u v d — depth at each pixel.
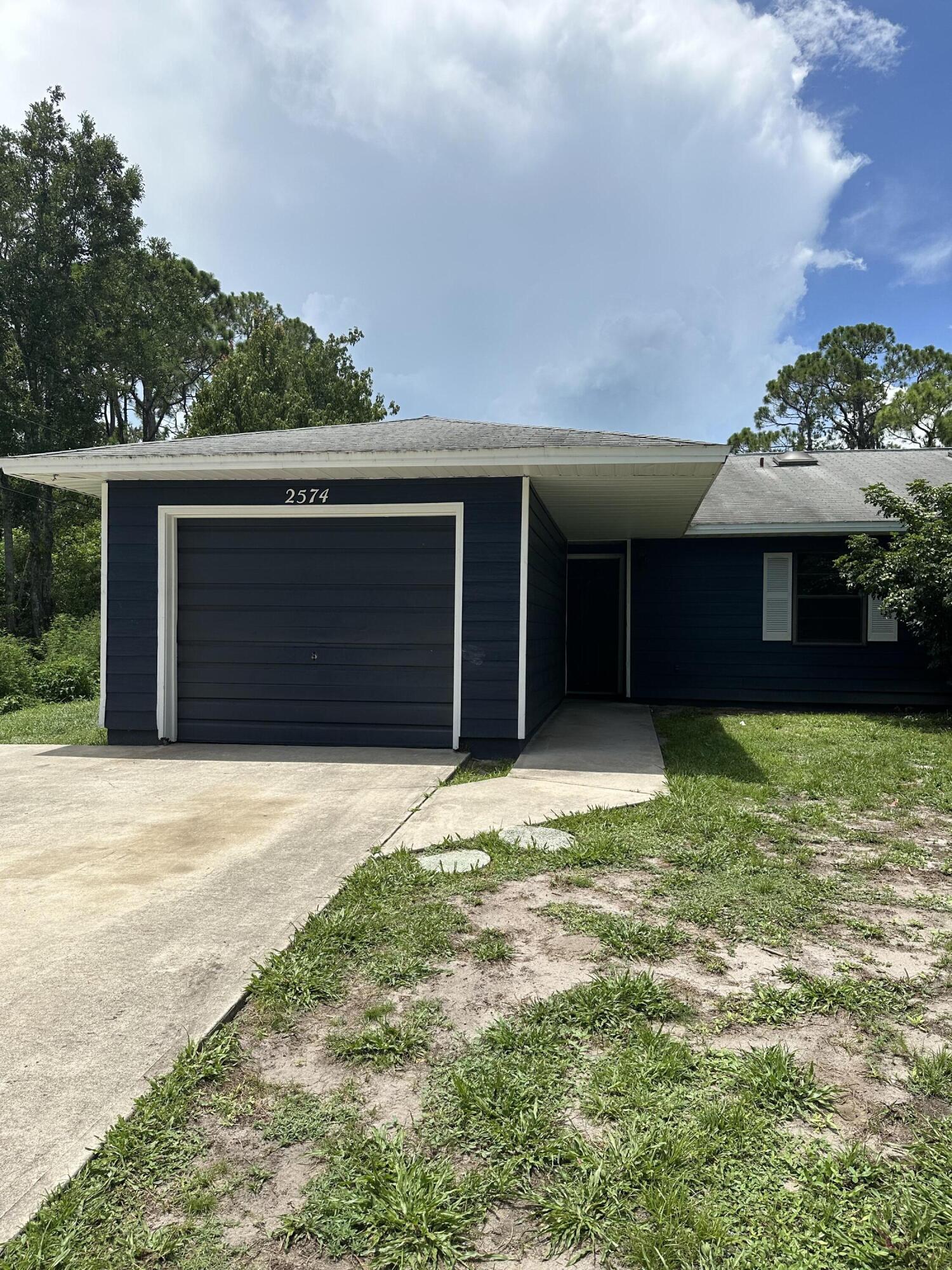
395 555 7.05
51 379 23.34
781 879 3.46
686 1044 2.14
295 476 6.90
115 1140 1.71
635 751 6.85
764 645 10.72
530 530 6.93
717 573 10.88
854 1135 1.77
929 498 9.23
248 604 7.27
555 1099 1.90
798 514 10.23
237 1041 2.15
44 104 23.72
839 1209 1.53
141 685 7.32
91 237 23.98
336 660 7.15
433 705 6.99
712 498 11.35
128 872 3.53
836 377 30.06
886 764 6.09
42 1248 1.42
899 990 2.46
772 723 8.66
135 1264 1.40
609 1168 1.65
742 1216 1.52
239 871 3.53
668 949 2.74
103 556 7.35
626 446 6.14
